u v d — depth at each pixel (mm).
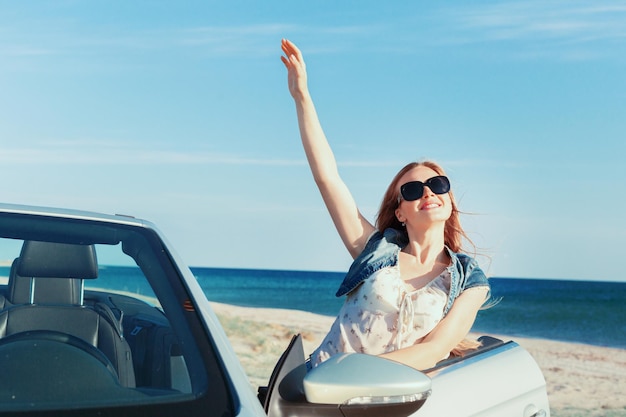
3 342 2160
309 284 73625
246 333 33500
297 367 2176
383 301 3418
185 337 2105
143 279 2324
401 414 1979
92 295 2424
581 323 47844
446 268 3477
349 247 3881
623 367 29188
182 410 1878
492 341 3305
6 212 2463
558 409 18719
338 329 3486
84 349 2178
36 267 2389
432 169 3674
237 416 1853
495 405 2881
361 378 1961
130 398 1928
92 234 2461
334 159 3961
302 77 3910
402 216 3689
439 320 3377
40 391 1916
